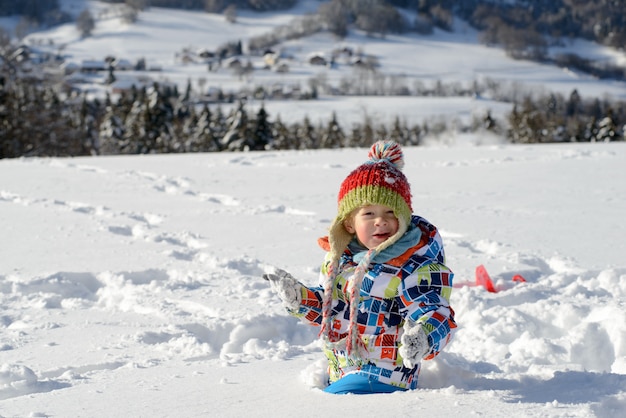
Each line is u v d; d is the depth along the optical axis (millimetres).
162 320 5566
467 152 21359
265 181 15406
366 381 3379
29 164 19156
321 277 3551
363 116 112938
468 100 134125
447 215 10719
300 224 10156
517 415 3027
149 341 5070
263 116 54906
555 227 9609
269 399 3396
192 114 61906
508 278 7023
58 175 16500
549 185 14047
